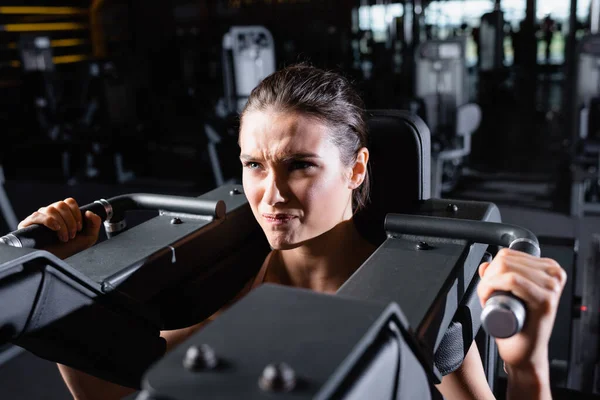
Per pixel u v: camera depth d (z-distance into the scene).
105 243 0.90
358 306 0.46
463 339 0.73
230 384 0.37
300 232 0.80
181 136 6.61
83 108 5.76
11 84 7.92
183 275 0.92
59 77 7.21
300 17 10.80
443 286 0.67
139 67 7.91
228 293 1.04
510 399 0.61
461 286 0.74
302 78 0.79
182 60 9.43
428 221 0.83
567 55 5.12
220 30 11.20
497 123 7.55
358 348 0.40
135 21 10.84
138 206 1.04
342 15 10.44
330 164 0.79
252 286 1.00
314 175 0.78
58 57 9.91
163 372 0.38
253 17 11.05
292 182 0.78
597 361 1.42
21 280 0.64
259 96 0.79
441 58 4.50
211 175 5.27
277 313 0.45
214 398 0.35
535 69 9.68
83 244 0.94
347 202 0.94
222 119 4.75
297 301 0.47
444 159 4.36
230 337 0.42
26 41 5.91
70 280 0.70
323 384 0.37
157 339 0.85
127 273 0.79
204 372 0.38
